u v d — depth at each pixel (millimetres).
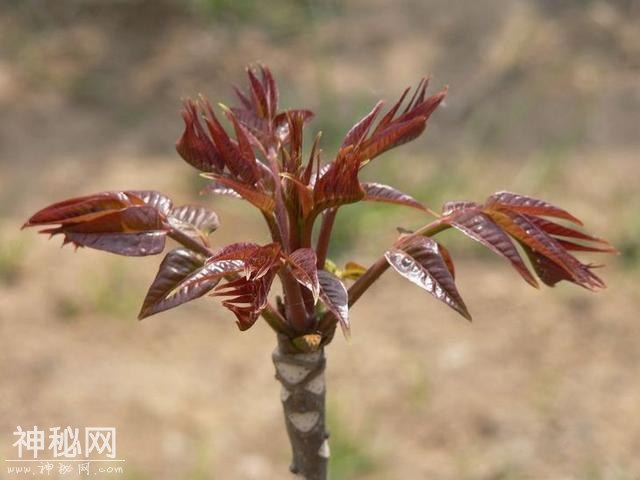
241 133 2006
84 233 2020
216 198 6938
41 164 7297
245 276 1794
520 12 8844
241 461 5094
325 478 2305
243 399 5520
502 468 5043
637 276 6285
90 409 5375
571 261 2064
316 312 2123
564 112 7793
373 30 8812
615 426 5293
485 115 7793
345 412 5352
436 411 5383
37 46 8703
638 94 7945
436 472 5016
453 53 8461
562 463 5086
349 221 6648
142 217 2031
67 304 6137
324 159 6984
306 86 8055
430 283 1961
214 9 8953
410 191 6895
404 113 2086
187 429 5277
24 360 5688
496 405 5430
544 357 5758
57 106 7973
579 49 8438
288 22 8930
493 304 6137
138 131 7703
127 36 8805
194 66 8367
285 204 2004
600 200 6883
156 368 5711
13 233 6590
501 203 2084
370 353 5801
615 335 5883
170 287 1938
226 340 5953
